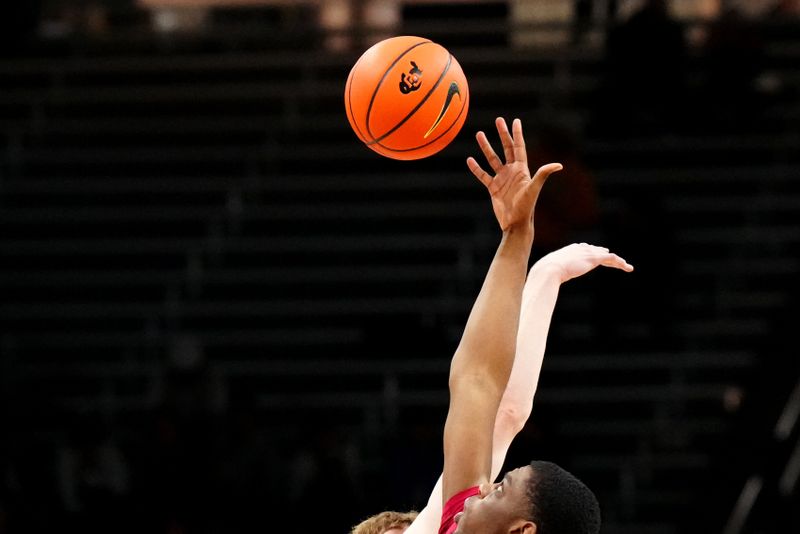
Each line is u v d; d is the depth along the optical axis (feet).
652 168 60.70
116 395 57.93
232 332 58.70
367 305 58.39
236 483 47.39
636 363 54.75
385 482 49.11
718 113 60.34
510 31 65.41
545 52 65.57
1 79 67.56
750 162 60.80
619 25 59.62
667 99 59.77
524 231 17.79
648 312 53.26
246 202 62.64
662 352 54.80
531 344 19.27
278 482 47.67
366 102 18.89
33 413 52.13
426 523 18.75
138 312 59.47
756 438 38.52
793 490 38.78
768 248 58.80
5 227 62.69
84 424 49.01
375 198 62.39
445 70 19.01
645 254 52.85
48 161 64.80
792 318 39.96
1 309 60.18
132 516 47.47
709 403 54.80
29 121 66.69
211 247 60.95
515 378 19.07
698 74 62.95
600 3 68.44
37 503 48.08
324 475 47.09
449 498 17.01
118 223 62.44
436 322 55.16
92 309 59.98
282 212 61.72
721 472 40.29
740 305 56.90
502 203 17.69
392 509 47.26
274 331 58.54
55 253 61.62
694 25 61.41
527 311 19.48
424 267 59.77
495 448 18.94
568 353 55.26
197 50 68.44
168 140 65.36
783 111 61.93
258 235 61.57
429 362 54.75
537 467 16.26
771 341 40.83
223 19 72.23
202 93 66.13
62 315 59.98
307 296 59.47
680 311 56.65
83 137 65.67
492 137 63.57
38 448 49.42
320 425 47.98
